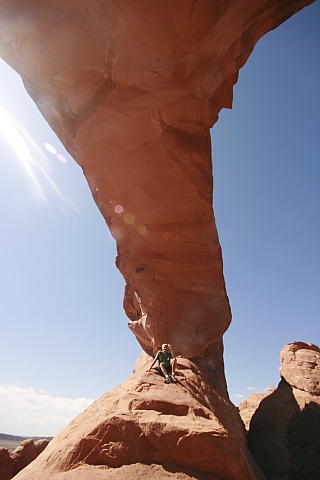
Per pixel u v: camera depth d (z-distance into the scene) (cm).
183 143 795
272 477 1227
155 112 702
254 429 1532
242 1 509
